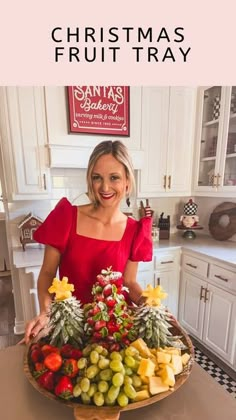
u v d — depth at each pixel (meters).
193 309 1.99
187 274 2.02
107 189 0.80
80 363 0.53
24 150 1.69
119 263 0.91
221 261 1.68
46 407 0.56
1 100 1.61
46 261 0.95
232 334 1.65
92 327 0.60
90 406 0.48
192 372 0.66
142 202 2.33
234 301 1.62
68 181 2.09
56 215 0.90
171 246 2.04
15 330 2.08
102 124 1.84
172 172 2.15
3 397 0.58
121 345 0.58
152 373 0.53
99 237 0.90
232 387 1.58
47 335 0.64
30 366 0.58
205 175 2.19
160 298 0.65
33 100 1.66
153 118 2.01
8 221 1.95
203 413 0.54
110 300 0.62
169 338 0.64
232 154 1.91
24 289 1.75
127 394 0.49
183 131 2.13
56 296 0.63
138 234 0.94
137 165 1.98
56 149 1.72
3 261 3.47
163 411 0.55
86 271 0.90
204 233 2.46
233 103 1.87
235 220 2.08
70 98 1.72
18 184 1.71
